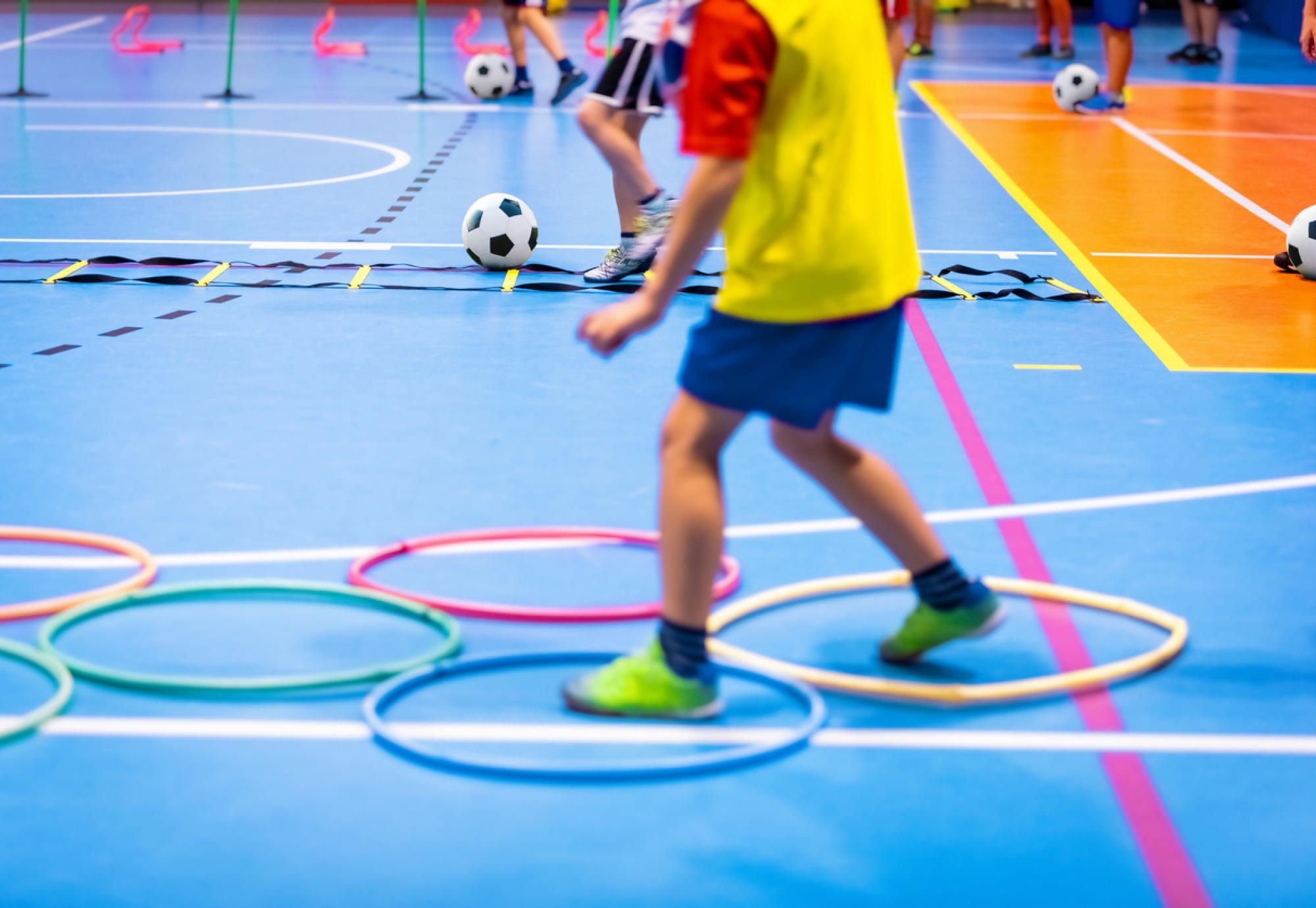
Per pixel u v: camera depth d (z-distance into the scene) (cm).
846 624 425
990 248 930
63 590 438
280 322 742
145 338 708
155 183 1112
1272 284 841
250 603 432
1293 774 344
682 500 356
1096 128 1426
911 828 320
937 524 496
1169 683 388
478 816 322
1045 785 338
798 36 330
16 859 304
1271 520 502
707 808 327
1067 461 557
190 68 1855
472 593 441
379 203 1051
